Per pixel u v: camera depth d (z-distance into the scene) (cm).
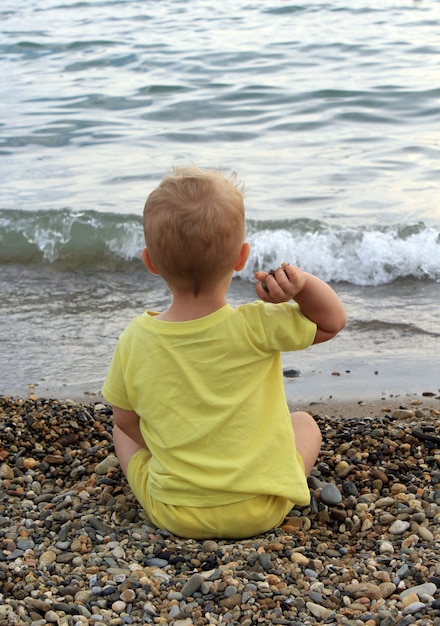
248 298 630
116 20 1830
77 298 624
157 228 255
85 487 330
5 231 733
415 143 955
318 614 233
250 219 722
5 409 409
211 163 909
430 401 437
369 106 1121
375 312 584
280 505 283
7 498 319
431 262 660
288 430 282
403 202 770
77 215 743
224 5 1948
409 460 345
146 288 646
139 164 914
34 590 246
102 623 229
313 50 1469
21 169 906
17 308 603
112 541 280
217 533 280
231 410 270
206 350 268
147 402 276
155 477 282
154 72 1366
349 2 1894
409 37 1538
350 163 895
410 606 231
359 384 464
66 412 402
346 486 321
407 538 278
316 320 271
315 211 752
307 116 1088
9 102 1212
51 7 2020
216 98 1189
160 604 240
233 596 240
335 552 274
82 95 1240
